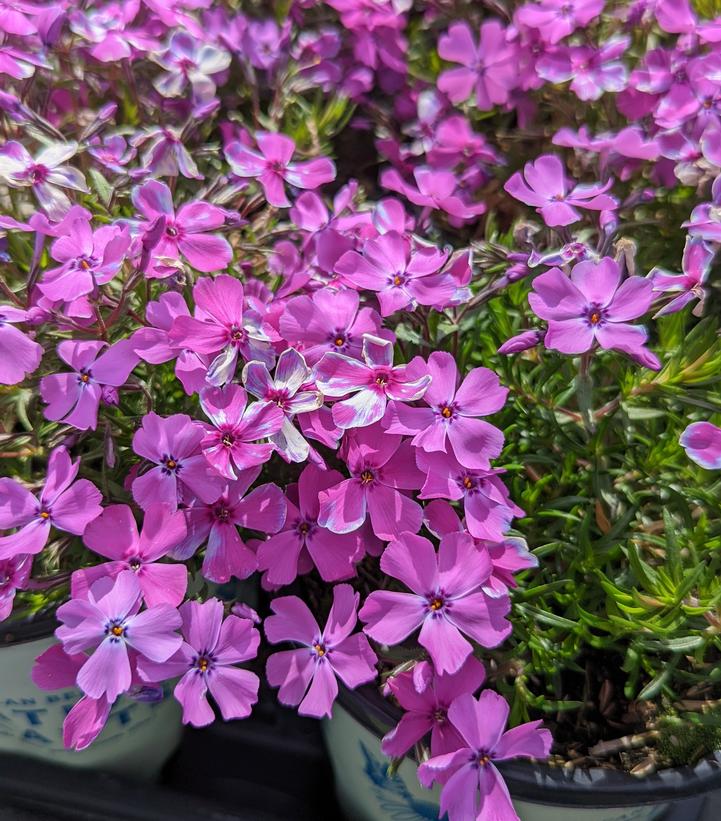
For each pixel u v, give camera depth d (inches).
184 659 5.4
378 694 5.9
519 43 9.0
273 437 5.4
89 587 5.3
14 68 7.0
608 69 8.6
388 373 5.5
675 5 8.3
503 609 5.4
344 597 5.6
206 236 6.2
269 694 8.2
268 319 5.9
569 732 6.4
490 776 5.4
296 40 9.8
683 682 6.6
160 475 5.5
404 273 5.8
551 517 6.8
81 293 5.4
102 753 7.2
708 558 6.5
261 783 8.0
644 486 6.7
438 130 8.8
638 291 5.5
